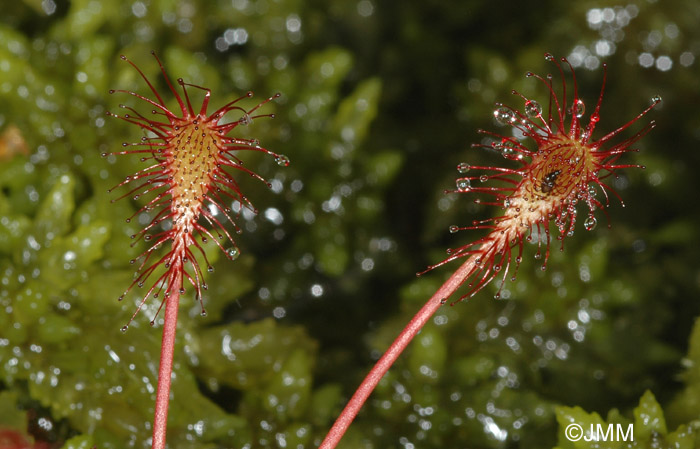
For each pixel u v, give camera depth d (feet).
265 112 0.75
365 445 0.65
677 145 0.84
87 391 0.64
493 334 0.71
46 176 0.71
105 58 0.73
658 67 0.86
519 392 0.67
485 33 0.95
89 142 0.71
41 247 0.66
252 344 0.67
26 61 0.73
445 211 0.77
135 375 0.65
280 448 0.65
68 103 0.72
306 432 0.65
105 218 0.69
